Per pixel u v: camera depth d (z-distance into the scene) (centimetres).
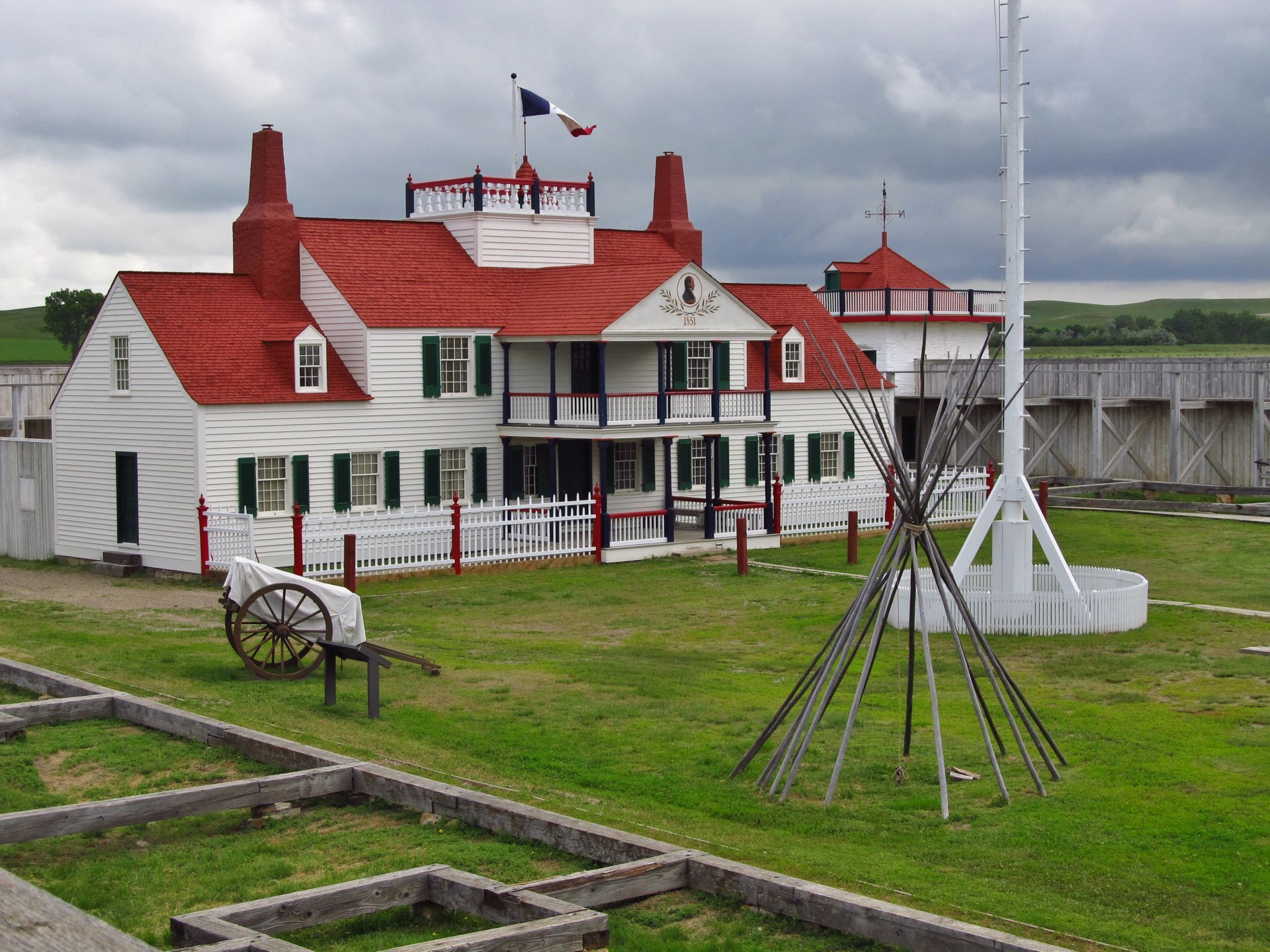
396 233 4119
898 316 6088
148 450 3541
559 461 4012
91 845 1352
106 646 2408
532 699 1994
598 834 1269
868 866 1265
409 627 2700
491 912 1107
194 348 3503
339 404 3628
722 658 2373
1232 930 1117
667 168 4828
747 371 4431
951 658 2319
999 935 1002
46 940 469
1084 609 2512
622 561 3694
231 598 2095
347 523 3484
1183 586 3114
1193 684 2117
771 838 1362
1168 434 5119
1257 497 4653
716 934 1093
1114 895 1198
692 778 1581
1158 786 1542
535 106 4362
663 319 3766
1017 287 2497
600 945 1041
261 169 3862
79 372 3744
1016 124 2428
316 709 1912
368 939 1099
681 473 4241
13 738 1723
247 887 1213
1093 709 1942
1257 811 1442
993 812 1448
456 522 3434
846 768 1623
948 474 4356
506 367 3953
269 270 3828
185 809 1378
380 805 1462
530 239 4278
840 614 2830
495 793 1505
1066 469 5434
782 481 4512
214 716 1853
